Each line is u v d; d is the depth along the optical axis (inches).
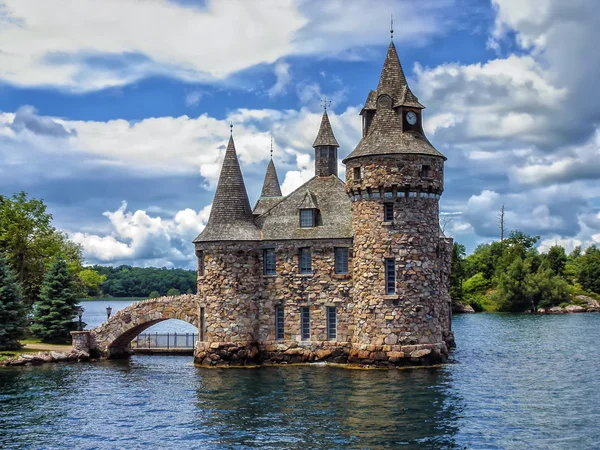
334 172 2490.2
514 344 2974.9
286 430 1408.7
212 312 2265.0
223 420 1505.9
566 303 6048.2
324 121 2500.0
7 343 2564.0
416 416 1497.3
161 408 1637.6
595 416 1502.2
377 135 2165.4
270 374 2052.2
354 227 2191.2
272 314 2279.8
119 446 1334.9
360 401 1642.5
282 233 2292.1
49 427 1482.5
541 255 6815.9
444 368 2100.1
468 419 1471.5
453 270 6230.3
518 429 1397.6
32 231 3415.4
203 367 2249.0
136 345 2770.7
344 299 2228.1
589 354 2561.5
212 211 2346.2
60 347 2662.4
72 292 2925.7
